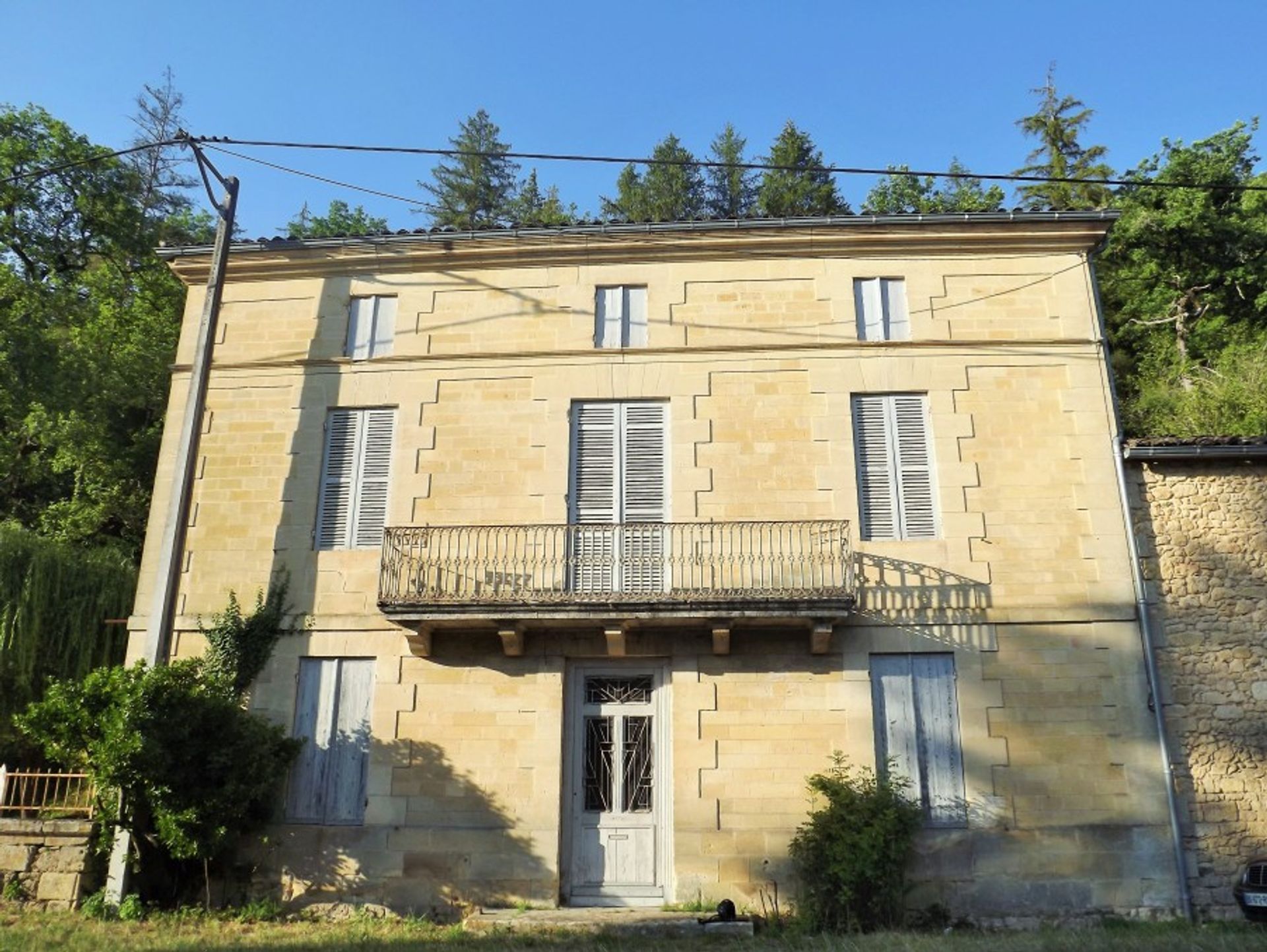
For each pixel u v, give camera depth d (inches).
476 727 493.0
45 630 610.2
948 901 454.3
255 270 587.5
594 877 477.4
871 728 479.5
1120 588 491.5
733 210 1462.8
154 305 1083.3
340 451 552.4
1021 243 560.4
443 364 559.8
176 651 516.4
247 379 566.6
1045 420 526.9
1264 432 834.2
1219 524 497.7
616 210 1503.4
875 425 536.1
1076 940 372.2
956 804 469.4
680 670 492.7
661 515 524.7
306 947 373.4
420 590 498.9
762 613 467.2
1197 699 472.7
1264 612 481.1
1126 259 1129.4
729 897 460.1
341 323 575.5
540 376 553.0
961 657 488.4
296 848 482.9
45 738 439.2
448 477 537.3
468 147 1611.7
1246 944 358.0
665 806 484.4
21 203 1019.3
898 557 505.4
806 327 551.8
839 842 437.1
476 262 579.5
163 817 432.8
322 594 521.0
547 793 480.4
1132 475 512.1
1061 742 473.4
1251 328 1043.9
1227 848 452.4
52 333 896.9
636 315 567.2
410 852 477.4
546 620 478.9
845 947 369.1
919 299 554.6
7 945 363.9
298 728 503.2
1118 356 1105.4
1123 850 456.1
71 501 919.0
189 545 534.3
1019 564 501.0
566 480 531.5
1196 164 1065.5
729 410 538.6
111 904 447.2
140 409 981.8
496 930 427.2
